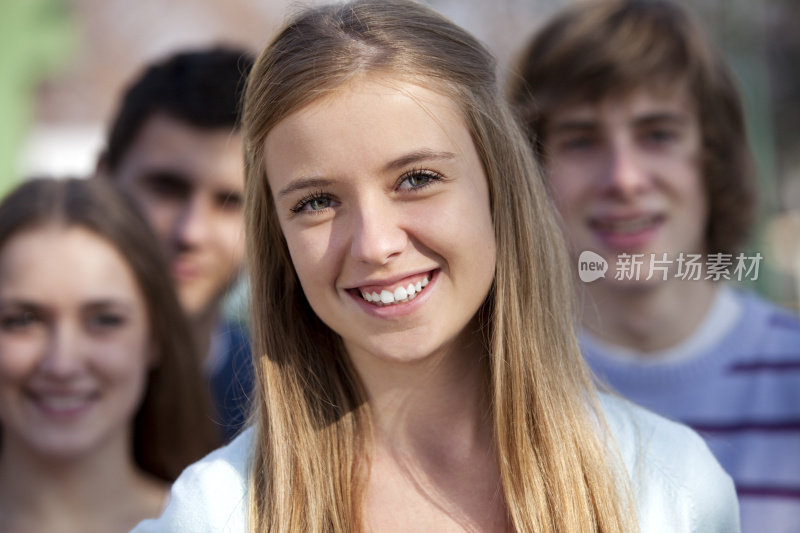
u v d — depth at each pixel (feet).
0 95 38.14
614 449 9.60
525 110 15.39
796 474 14.62
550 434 9.46
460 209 8.76
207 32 47.65
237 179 17.40
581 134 15.14
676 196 14.82
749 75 33.83
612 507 9.20
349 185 8.48
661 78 14.83
